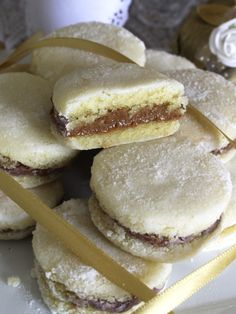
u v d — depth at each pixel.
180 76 0.20
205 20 0.24
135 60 0.20
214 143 0.18
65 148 0.18
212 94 0.19
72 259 0.16
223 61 0.22
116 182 0.16
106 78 0.17
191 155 0.17
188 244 0.16
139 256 0.16
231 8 0.24
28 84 0.19
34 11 0.24
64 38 0.20
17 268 0.17
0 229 0.18
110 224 0.16
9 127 0.18
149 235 0.16
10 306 0.16
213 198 0.16
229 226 0.18
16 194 0.16
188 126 0.18
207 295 0.17
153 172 0.16
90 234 0.17
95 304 0.16
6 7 0.28
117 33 0.21
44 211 0.16
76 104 0.16
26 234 0.18
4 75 0.19
